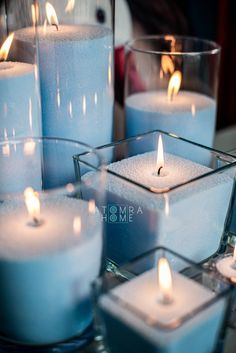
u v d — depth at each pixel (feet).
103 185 2.02
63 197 1.97
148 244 2.07
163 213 1.99
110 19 2.45
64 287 1.83
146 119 2.70
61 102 2.36
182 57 2.80
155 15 3.29
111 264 2.25
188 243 2.15
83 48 2.29
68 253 1.78
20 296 1.82
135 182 2.03
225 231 2.33
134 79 2.88
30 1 2.24
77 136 2.44
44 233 1.85
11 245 1.80
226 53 3.81
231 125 4.07
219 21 3.67
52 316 1.86
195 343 1.80
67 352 1.94
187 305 1.82
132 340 1.78
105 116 2.50
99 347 1.95
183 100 2.82
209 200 2.13
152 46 3.06
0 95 2.11
